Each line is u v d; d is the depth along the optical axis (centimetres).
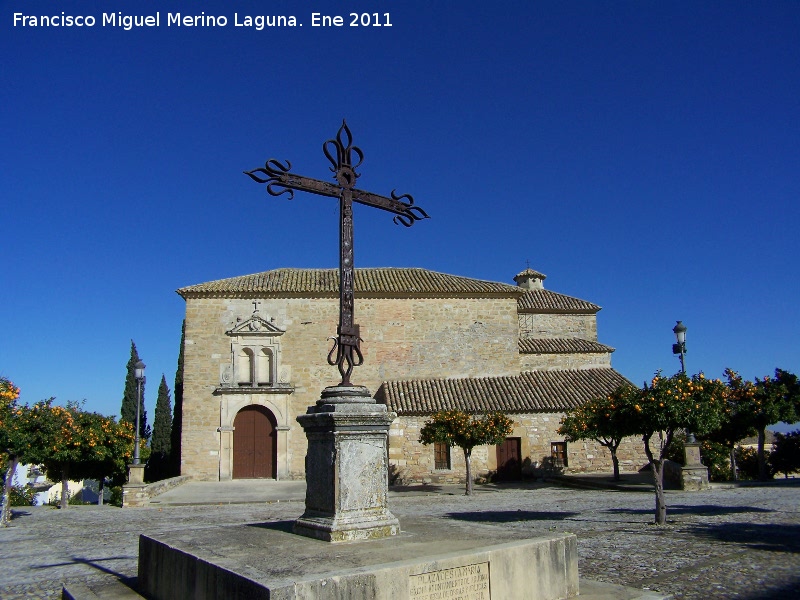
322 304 3141
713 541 1138
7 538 1538
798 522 1370
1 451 1808
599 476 2708
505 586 624
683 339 1866
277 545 668
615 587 723
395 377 3142
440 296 3238
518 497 2214
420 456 2786
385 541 678
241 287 3116
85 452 2666
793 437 2986
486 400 2911
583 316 3619
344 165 800
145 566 751
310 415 733
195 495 2409
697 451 2300
